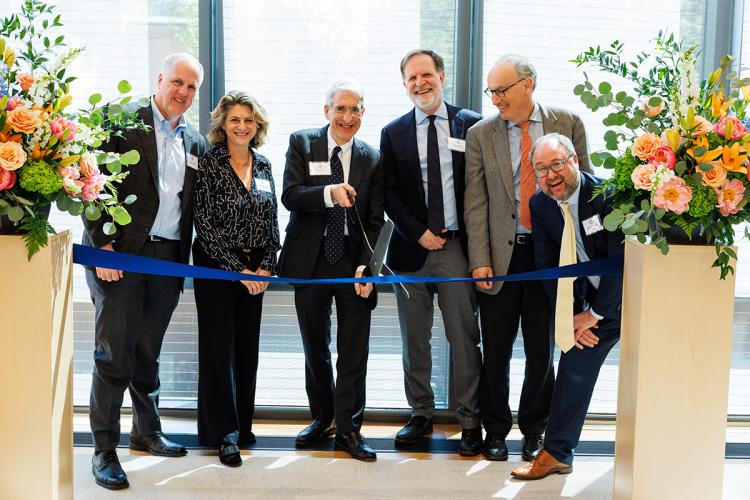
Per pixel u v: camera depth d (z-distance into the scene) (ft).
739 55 12.96
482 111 13.11
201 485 10.42
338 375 11.54
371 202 11.50
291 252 11.39
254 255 11.15
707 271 8.54
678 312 8.58
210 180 10.79
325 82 13.10
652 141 8.30
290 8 12.95
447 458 11.60
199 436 11.43
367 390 13.62
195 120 12.92
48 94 8.36
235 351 11.67
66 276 8.83
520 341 13.57
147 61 12.85
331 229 11.19
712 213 8.29
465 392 11.84
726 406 8.69
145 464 11.12
